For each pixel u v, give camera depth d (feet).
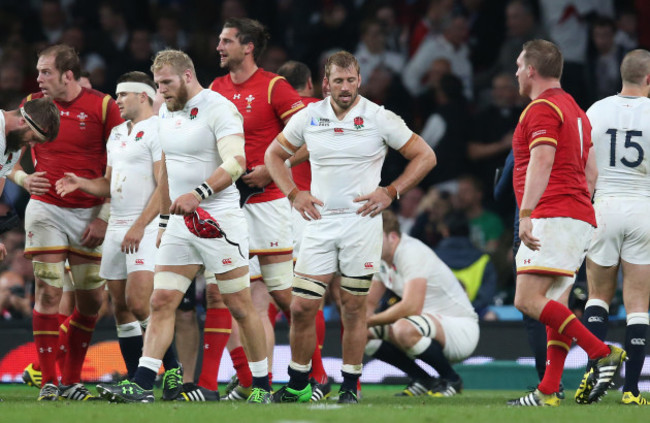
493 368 108.88
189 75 68.74
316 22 173.37
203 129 68.49
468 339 96.07
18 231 143.43
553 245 68.85
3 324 110.83
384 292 99.45
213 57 169.48
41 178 77.36
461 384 95.66
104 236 80.69
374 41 167.53
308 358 72.49
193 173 68.90
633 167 76.64
